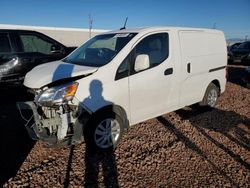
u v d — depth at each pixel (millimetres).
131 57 3588
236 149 3758
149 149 3670
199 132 4336
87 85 3174
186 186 2865
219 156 3535
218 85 5578
